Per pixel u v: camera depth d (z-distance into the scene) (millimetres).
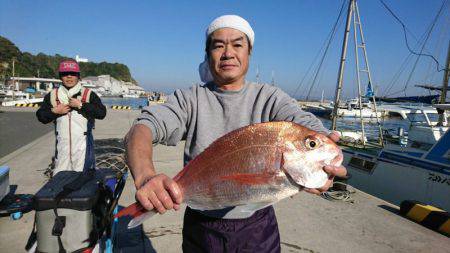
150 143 1510
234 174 1442
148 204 1197
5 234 3811
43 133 12297
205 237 1854
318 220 4543
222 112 1890
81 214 2383
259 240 1854
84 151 4590
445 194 6664
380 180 8156
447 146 6879
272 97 1892
